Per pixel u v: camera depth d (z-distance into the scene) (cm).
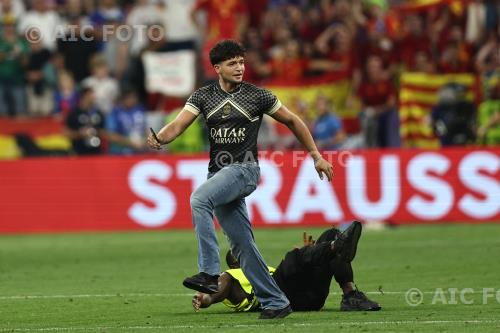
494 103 5531
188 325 2339
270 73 5894
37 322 2456
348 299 2527
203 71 6050
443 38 5969
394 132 5550
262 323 2330
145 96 6072
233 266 2627
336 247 2386
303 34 6162
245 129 2317
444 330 2202
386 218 5003
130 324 2386
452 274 3294
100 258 4009
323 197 4994
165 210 5041
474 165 5009
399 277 3250
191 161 5038
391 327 2247
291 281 2484
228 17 5975
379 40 5791
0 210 5100
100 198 5075
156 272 3541
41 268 3719
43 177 5109
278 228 4978
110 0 6206
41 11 6138
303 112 5750
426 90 5575
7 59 6031
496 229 4734
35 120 5719
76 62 6134
